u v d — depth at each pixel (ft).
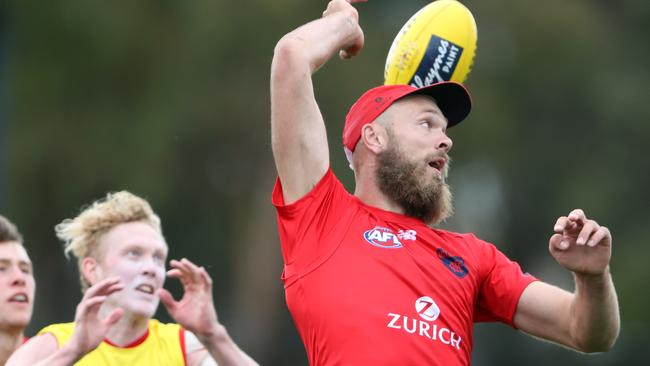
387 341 57.06
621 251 340.80
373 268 58.90
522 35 348.79
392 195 62.39
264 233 340.80
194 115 331.16
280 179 61.57
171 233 356.59
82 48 329.31
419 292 58.54
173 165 337.31
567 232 58.80
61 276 342.23
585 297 59.88
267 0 317.83
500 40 355.77
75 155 333.01
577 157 361.30
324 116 315.58
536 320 62.49
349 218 60.64
